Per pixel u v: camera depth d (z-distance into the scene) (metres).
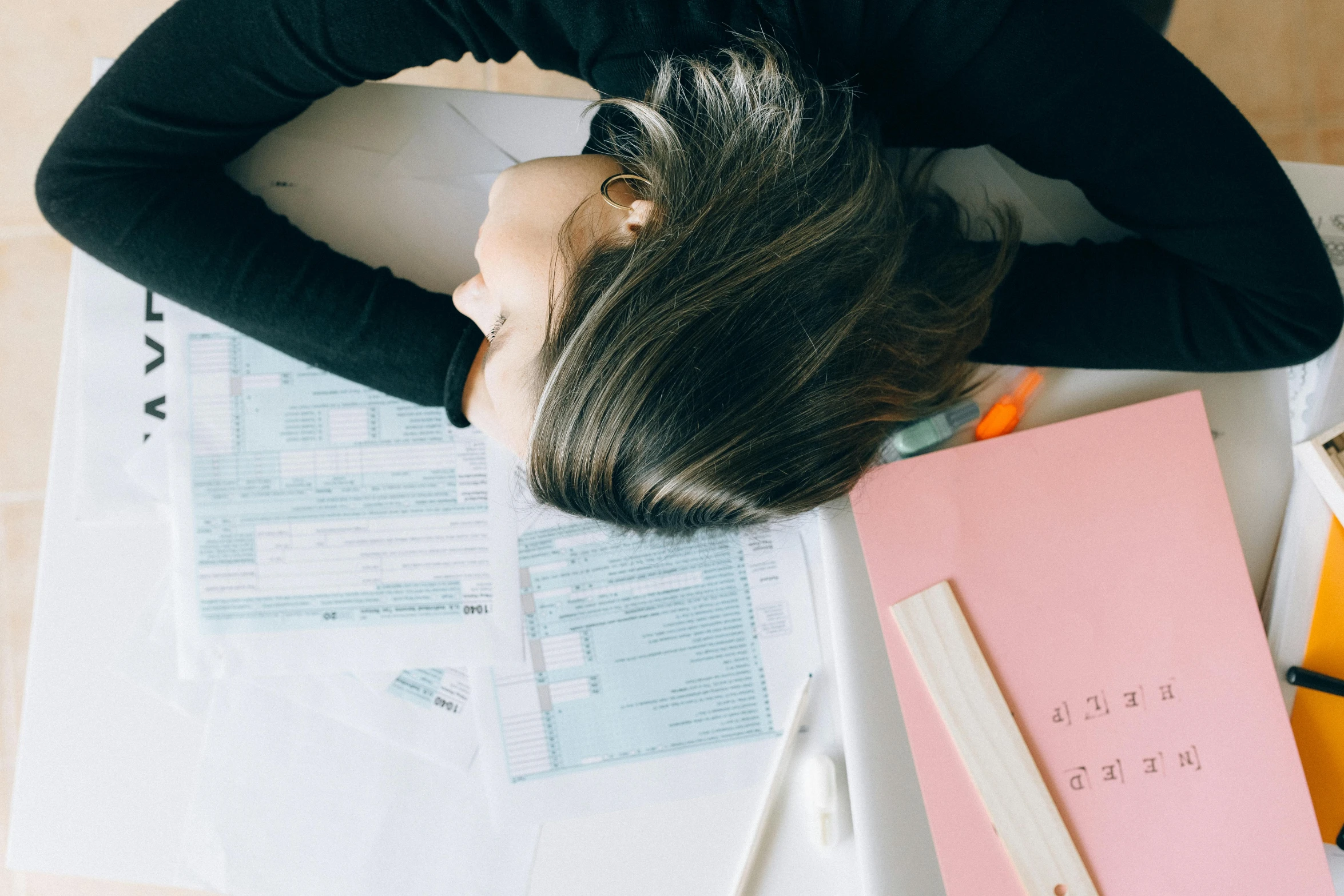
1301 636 0.61
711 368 0.42
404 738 0.65
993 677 0.58
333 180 0.66
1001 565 0.60
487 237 0.48
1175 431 0.61
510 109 0.67
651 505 0.45
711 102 0.46
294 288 0.60
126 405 0.65
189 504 0.65
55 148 0.58
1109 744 0.58
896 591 0.60
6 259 1.15
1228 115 0.55
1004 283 0.62
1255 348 0.59
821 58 0.51
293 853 0.64
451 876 0.64
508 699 0.65
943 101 0.55
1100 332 0.61
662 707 0.66
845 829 0.65
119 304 0.65
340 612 0.65
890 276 0.47
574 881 0.65
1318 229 0.66
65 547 0.66
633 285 0.42
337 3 0.50
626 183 0.47
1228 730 0.58
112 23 1.16
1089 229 0.67
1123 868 0.56
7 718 1.15
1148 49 0.52
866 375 0.46
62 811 0.65
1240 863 0.56
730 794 0.65
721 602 0.66
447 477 0.66
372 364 0.61
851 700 0.60
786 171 0.45
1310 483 0.62
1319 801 0.60
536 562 0.66
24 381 1.16
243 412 0.65
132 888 1.12
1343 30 1.18
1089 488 0.60
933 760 0.58
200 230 0.60
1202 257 0.57
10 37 1.15
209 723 0.65
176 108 0.57
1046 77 0.51
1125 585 0.59
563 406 0.43
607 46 0.50
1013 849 0.57
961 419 0.62
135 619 0.66
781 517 0.49
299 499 0.65
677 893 0.65
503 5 0.49
